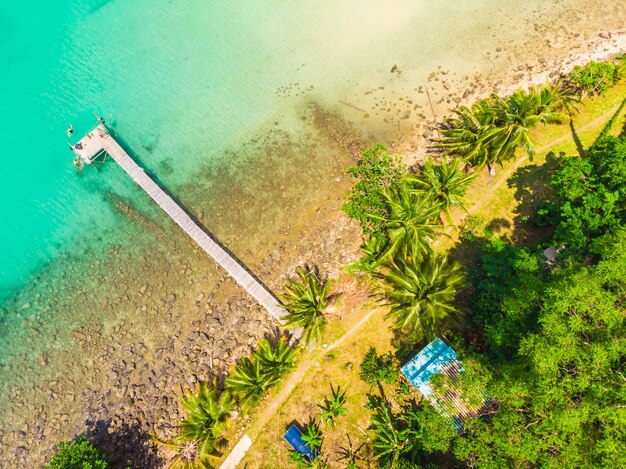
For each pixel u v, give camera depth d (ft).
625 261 74.90
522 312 82.23
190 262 120.37
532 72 126.52
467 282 103.50
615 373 66.69
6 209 131.95
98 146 129.90
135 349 114.52
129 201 128.98
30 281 124.36
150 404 108.78
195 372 109.91
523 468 72.23
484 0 136.77
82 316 119.14
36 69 146.20
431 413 83.66
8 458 109.50
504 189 112.88
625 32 127.03
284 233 119.55
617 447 63.87
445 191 101.14
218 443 101.65
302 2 145.07
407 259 97.86
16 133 139.03
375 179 104.17
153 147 133.28
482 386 80.84
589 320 73.67
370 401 99.19
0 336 119.65
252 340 110.52
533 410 71.15
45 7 152.97
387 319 105.29
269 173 125.59
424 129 124.36
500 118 102.89
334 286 111.34
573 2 132.36
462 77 128.57
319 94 132.26
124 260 123.03
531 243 107.14
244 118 132.98
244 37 143.23
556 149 114.83
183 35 145.69
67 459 94.27
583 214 91.45
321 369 103.71
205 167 129.08
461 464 90.94
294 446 96.58
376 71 132.77
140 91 140.56
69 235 127.85
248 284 112.98
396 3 140.56
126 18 149.79
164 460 103.45
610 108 117.08
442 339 98.89
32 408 112.78
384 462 91.86
